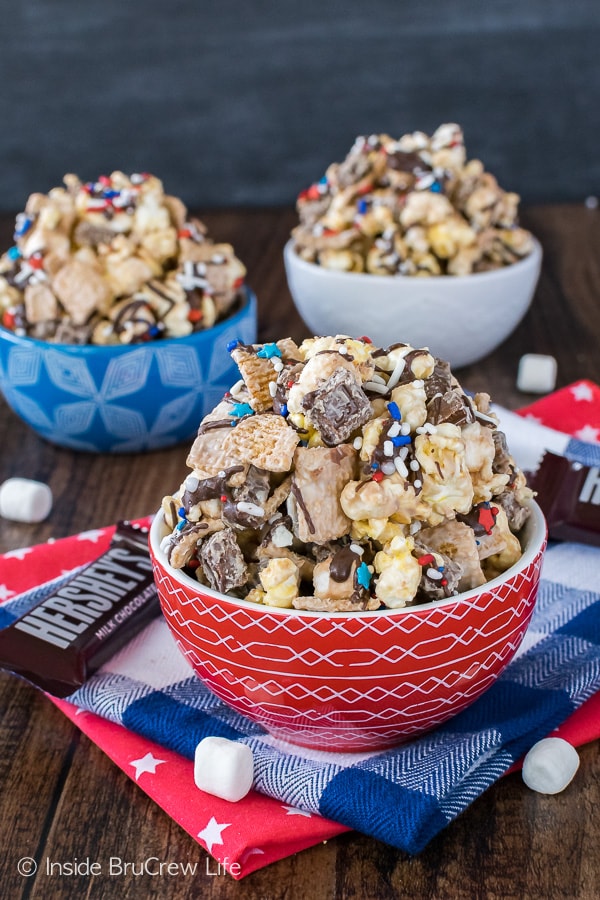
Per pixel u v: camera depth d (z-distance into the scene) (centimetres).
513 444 65
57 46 118
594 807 49
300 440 49
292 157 122
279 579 47
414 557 48
